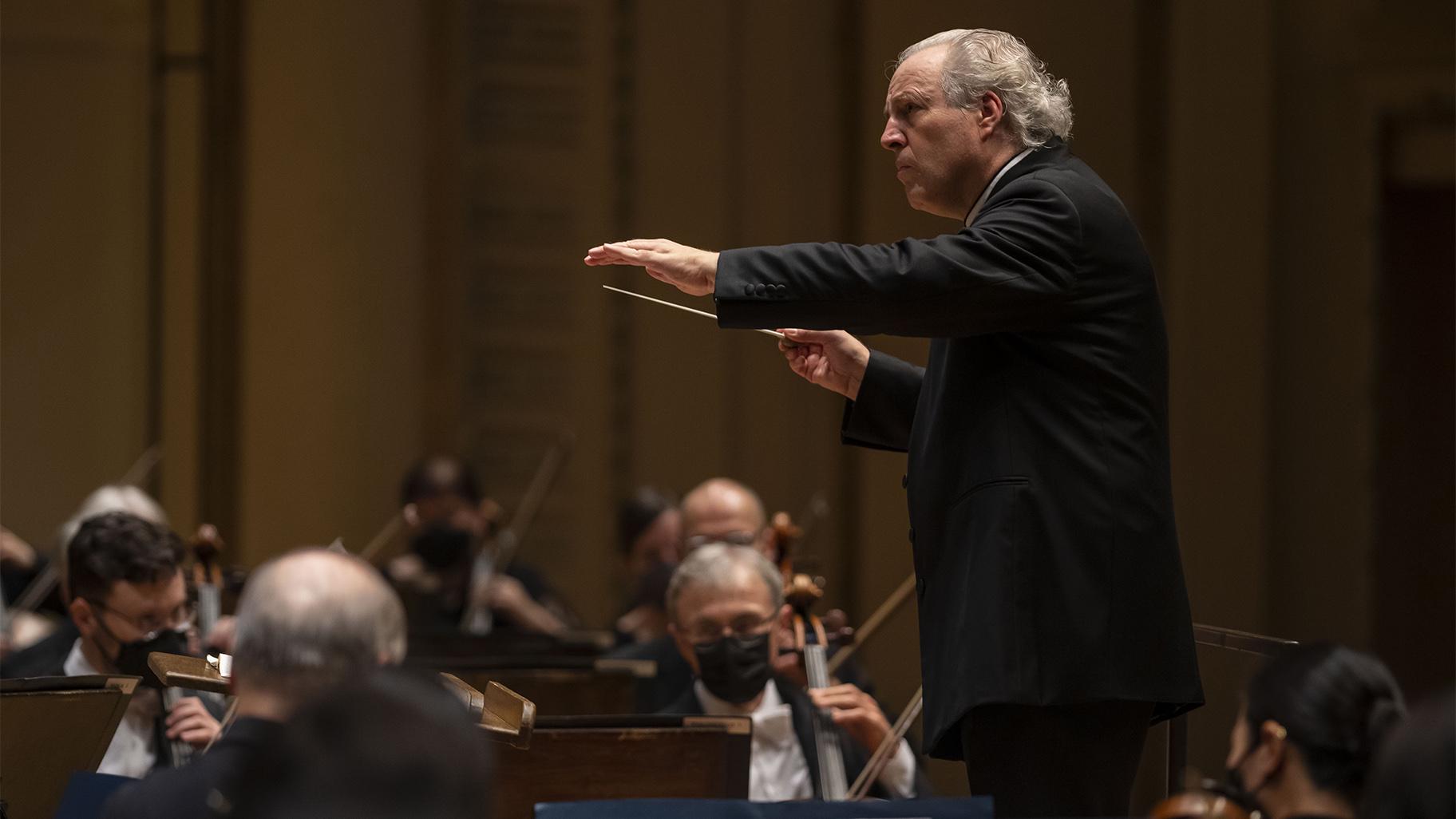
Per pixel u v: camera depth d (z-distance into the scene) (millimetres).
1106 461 7105
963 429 7301
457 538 19641
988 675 6953
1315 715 6039
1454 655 25062
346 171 24031
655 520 19719
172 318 23719
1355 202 24594
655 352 24828
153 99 23766
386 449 24109
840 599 24469
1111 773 7199
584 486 24703
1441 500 25094
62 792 8336
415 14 24297
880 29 24609
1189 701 7219
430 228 24312
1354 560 24625
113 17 23688
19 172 23656
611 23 24828
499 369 24594
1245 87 24375
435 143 24328
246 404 23812
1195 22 24375
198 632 11477
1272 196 24516
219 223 23844
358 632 5988
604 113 24797
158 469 23594
